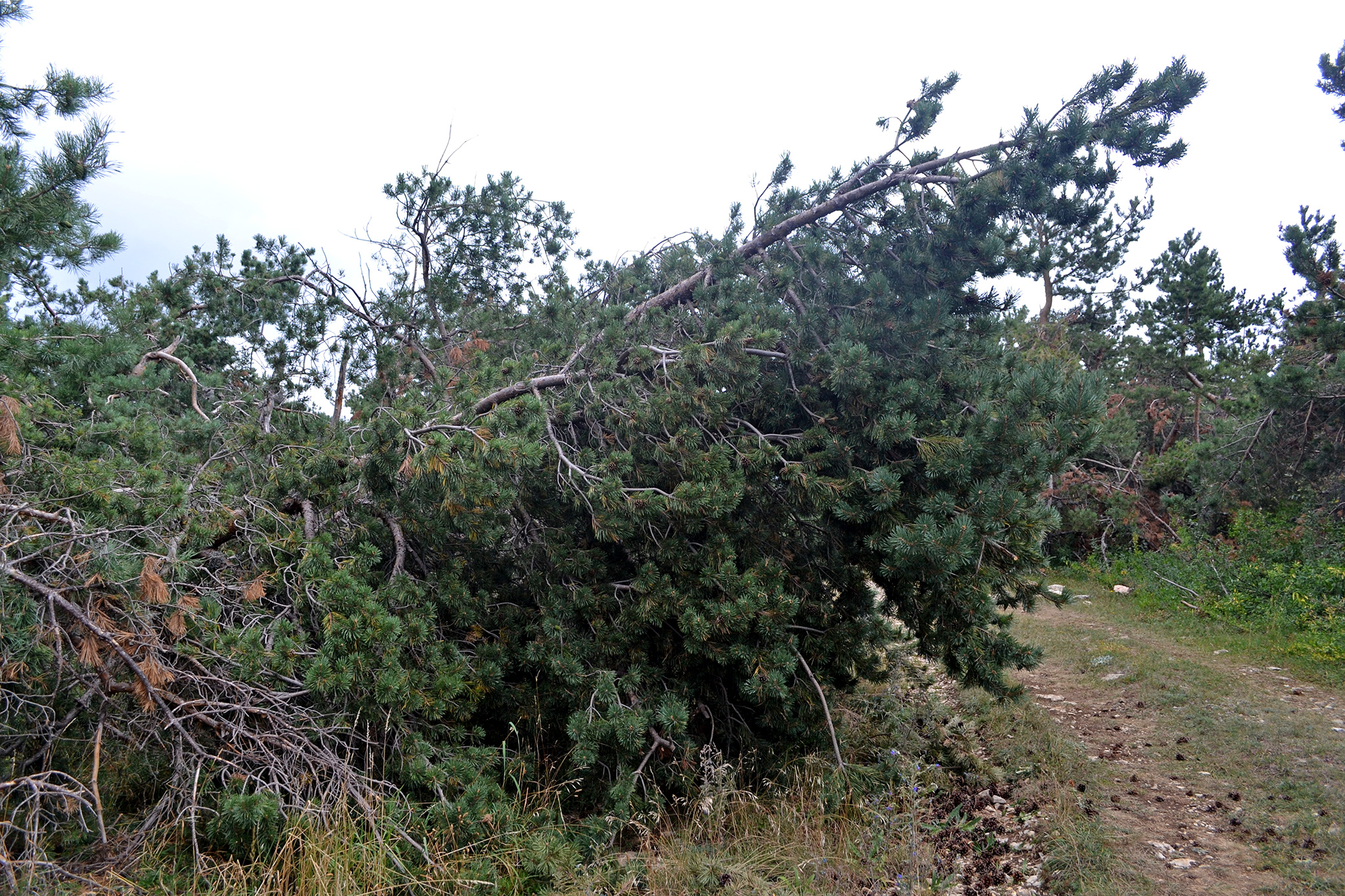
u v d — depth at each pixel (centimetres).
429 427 501
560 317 696
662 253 743
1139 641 967
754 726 627
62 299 868
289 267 837
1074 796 546
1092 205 534
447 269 871
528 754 538
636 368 592
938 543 462
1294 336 1271
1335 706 707
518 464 485
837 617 622
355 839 412
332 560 493
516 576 606
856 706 683
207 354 817
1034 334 2088
